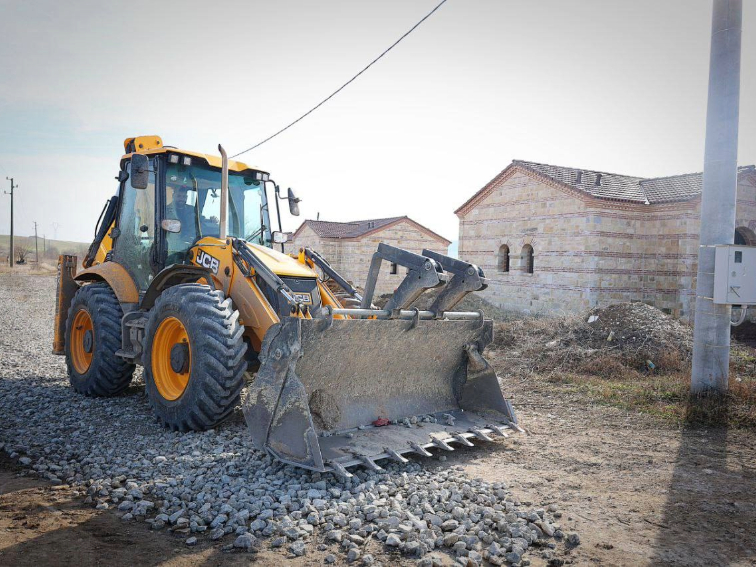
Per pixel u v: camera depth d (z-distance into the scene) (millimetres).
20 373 8648
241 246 5750
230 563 3166
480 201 22141
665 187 19828
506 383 8797
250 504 3838
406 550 3320
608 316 11898
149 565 3127
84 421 5969
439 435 5145
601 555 3352
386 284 30516
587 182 19734
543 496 4230
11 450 5020
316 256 6762
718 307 7105
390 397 5492
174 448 5062
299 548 3297
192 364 5328
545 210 19500
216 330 5242
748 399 6934
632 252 18594
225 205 6000
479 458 5082
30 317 17688
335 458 4383
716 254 6961
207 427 5430
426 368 5785
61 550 3270
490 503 4012
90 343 7062
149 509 3824
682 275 17750
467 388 6039
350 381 5164
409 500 4023
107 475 4438
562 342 11227
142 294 6723
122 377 6934
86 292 7180
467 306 20672
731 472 4840
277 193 7484
